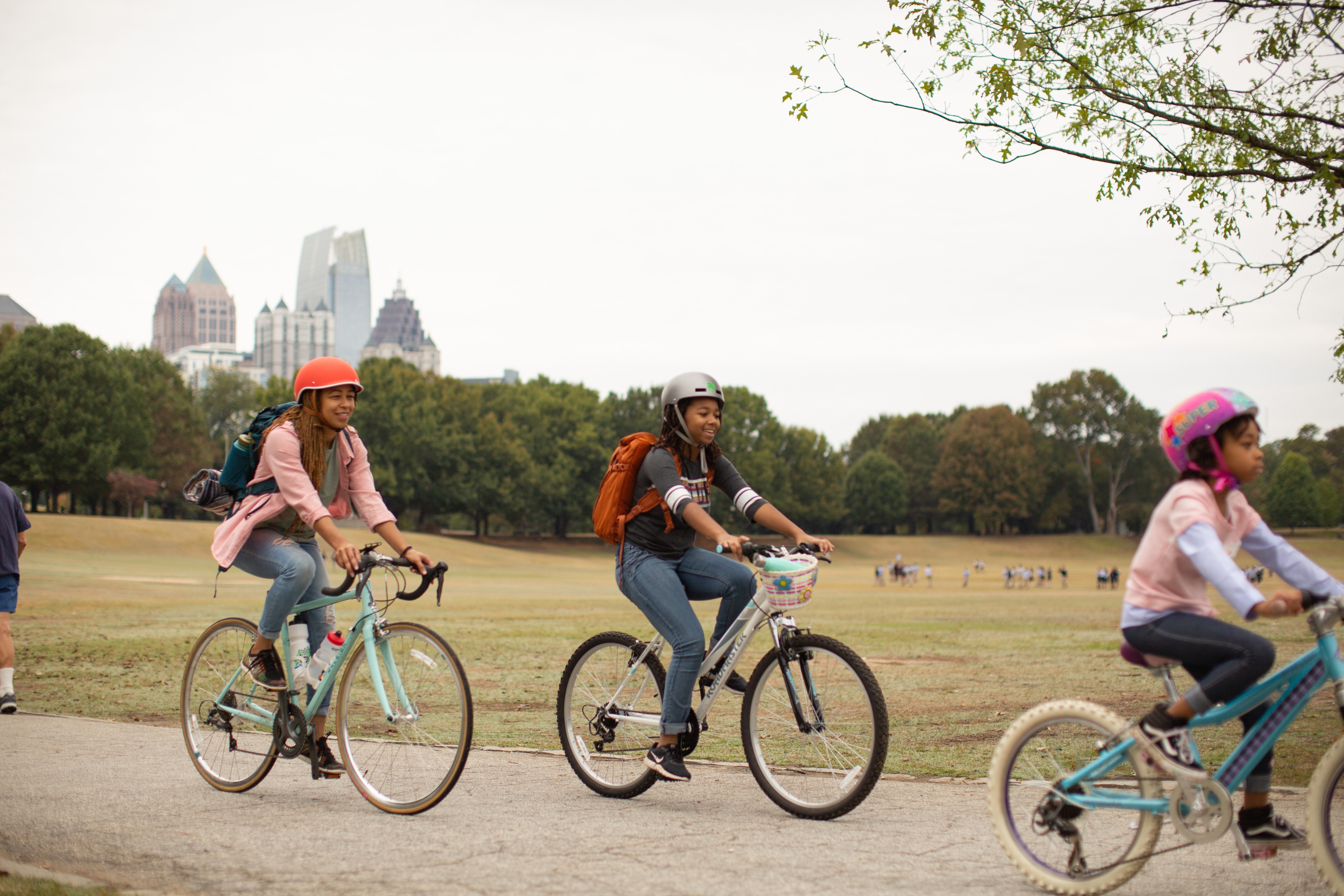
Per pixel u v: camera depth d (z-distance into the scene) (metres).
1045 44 7.25
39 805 4.78
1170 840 4.18
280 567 4.95
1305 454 108.69
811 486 112.62
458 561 68.81
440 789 4.57
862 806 4.78
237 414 132.12
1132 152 7.50
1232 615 18.23
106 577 34.19
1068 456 126.94
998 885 3.57
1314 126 7.61
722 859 3.88
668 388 4.98
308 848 4.07
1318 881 3.65
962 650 13.80
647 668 5.04
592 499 101.94
